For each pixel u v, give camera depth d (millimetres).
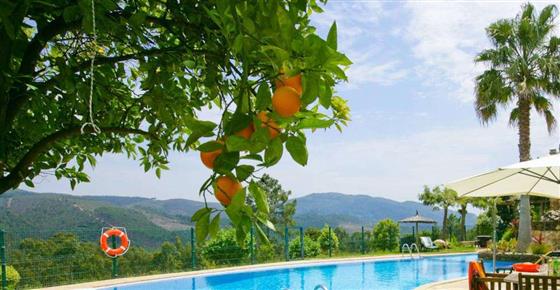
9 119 1684
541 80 21125
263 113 997
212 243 18000
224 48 1532
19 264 12672
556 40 21500
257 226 1005
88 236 14414
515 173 8125
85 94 2135
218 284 16234
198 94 2436
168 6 1813
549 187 8828
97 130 1185
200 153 1010
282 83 1020
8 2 1365
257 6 1095
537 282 6648
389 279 17578
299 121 1022
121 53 2459
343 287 15875
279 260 20312
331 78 1046
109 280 14188
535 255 17891
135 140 2963
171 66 2020
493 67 22547
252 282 17328
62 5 1642
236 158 968
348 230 27656
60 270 13547
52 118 2379
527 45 21734
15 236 12594
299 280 17500
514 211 27469
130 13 1871
